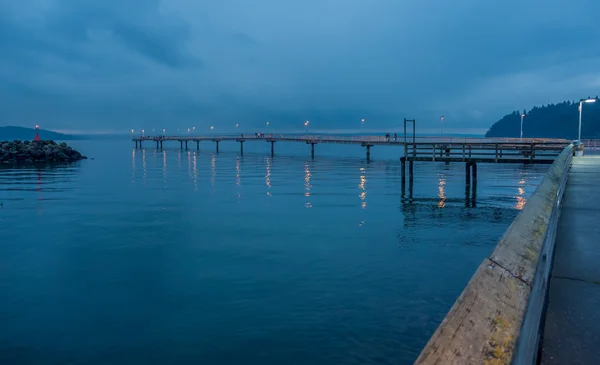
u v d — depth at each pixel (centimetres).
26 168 6134
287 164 6812
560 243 493
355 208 2558
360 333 927
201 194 3256
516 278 165
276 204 2731
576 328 262
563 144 3178
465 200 2842
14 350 876
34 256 1565
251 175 4875
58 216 2356
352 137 7250
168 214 2405
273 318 1008
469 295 146
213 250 1622
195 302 1113
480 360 108
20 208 2620
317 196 3070
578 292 329
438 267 1395
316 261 1468
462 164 6247
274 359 828
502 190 3331
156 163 7388
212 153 11869
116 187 3769
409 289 1191
